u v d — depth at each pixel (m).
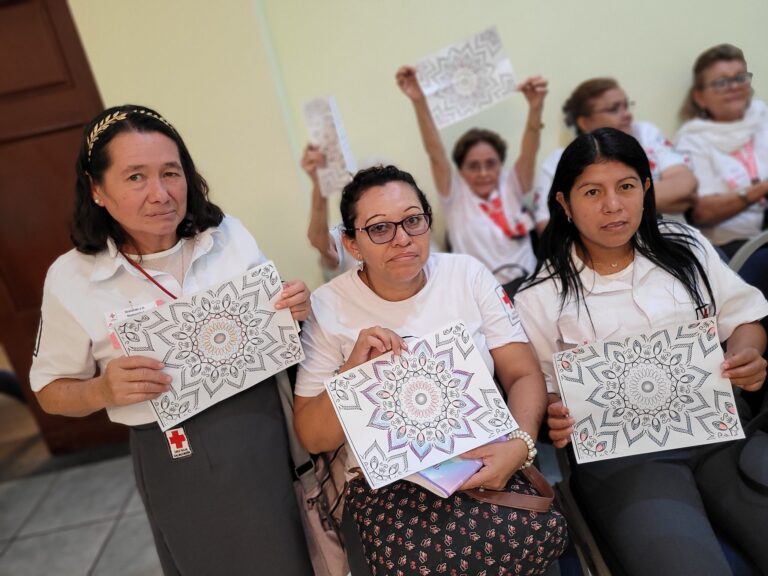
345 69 2.16
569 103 2.08
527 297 1.19
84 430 2.59
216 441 1.00
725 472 1.04
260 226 1.97
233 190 1.93
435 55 1.81
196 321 0.96
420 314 1.08
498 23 2.10
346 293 1.12
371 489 0.95
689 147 1.91
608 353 1.02
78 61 2.07
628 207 1.02
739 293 1.09
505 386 1.12
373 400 0.97
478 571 0.87
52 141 2.16
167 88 1.82
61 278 0.97
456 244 2.15
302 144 2.25
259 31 1.78
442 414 0.96
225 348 0.99
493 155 2.07
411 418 0.96
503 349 1.10
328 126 1.69
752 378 0.99
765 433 1.08
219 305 0.98
